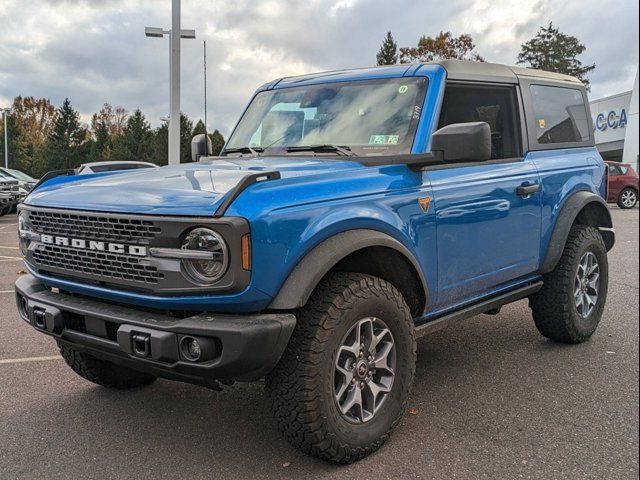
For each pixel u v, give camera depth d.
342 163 3.42
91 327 3.01
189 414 3.72
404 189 3.36
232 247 2.59
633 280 7.83
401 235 3.26
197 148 4.94
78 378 4.36
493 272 4.02
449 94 3.92
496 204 3.96
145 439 3.39
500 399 3.88
